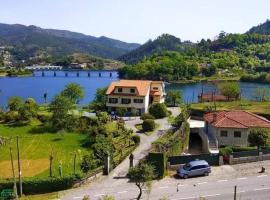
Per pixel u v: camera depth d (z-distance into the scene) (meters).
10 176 60.53
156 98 118.50
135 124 94.69
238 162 60.75
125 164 61.72
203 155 59.84
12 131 92.00
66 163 66.94
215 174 56.19
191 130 84.81
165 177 55.47
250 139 66.56
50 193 51.91
